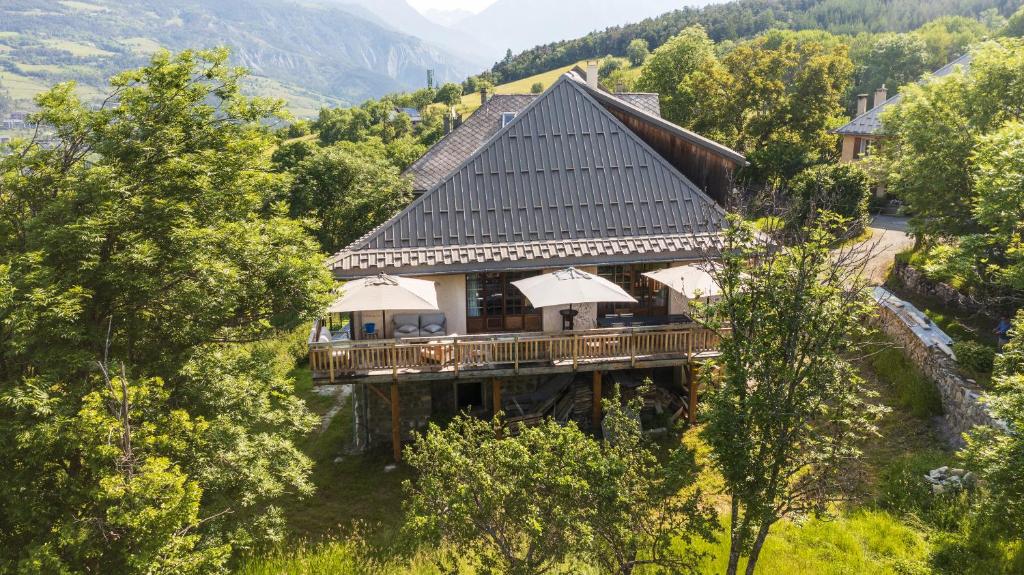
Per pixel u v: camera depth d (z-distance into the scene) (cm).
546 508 929
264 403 1468
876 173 3484
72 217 1221
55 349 1124
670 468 972
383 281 1655
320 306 1442
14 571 1009
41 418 1064
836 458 932
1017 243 1611
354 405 1941
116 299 1311
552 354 1778
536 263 1836
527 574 897
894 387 1942
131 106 1380
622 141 2062
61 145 1376
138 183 1344
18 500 1051
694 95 5534
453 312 1911
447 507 950
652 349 1809
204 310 1344
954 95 2289
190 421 1321
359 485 1745
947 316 2181
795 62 5091
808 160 4553
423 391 1948
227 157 1456
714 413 906
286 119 1567
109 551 1082
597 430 1886
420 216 1888
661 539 986
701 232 1880
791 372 877
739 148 5259
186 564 973
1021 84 2084
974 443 1138
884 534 1371
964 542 1271
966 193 2195
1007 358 1205
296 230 1487
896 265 2716
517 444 941
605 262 1848
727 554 1322
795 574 1260
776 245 962
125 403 969
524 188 1958
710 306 958
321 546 1450
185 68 1443
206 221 1409
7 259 1229
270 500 1670
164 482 953
